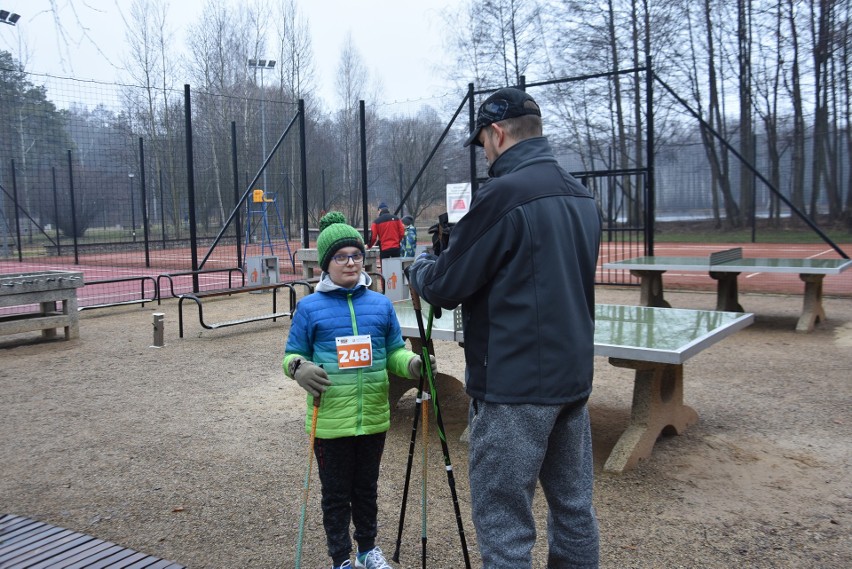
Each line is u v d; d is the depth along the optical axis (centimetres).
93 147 2006
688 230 3173
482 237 228
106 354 812
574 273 233
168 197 2884
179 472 443
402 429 523
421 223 3538
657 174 3731
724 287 950
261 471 443
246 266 1380
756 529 351
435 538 349
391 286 1194
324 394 301
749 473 423
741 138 3023
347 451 304
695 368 697
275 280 1405
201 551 338
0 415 571
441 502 393
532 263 226
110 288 1564
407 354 311
